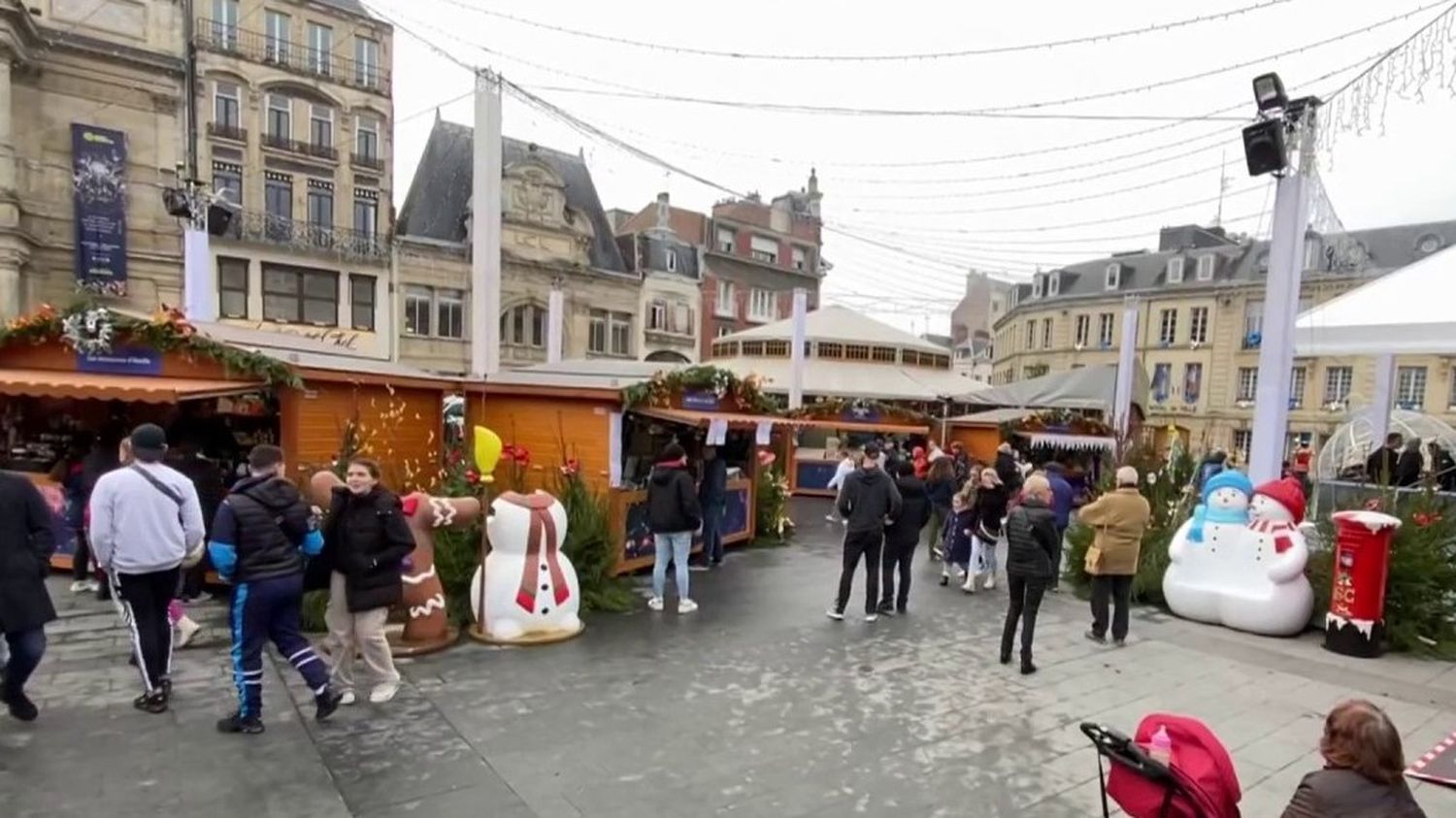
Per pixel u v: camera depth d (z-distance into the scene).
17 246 21.53
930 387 26.08
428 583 6.57
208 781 4.04
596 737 4.86
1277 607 7.56
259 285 27.39
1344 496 9.83
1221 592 7.96
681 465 8.09
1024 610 6.43
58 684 5.30
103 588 7.39
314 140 29.08
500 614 6.77
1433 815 4.17
